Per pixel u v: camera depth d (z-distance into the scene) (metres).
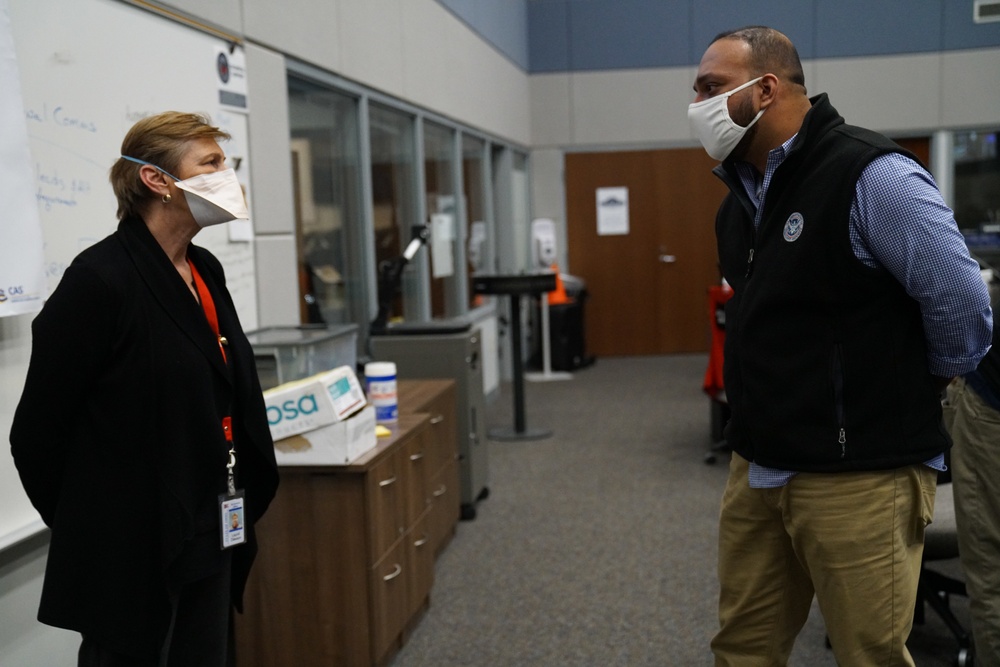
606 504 4.07
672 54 8.55
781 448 1.51
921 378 1.47
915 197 1.37
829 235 1.43
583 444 5.30
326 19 3.88
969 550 2.04
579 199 8.80
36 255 1.86
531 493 4.30
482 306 6.96
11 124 1.81
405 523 2.65
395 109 4.96
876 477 1.47
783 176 1.50
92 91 2.25
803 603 1.72
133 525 1.45
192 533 1.50
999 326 1.90
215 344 1.57
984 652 2.02
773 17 8.37
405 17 5.04
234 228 3.02
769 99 1.53
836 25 8.31
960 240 1.38
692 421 5.81
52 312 1.41
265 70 3.28
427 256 5.57
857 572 1.48
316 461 2.30
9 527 1.91
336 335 2.77
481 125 6.85
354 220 4.46
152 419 1.47
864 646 1.50
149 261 1.50
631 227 8.79
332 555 2.36
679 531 3.65
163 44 2.58
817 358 1.47
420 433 2.83
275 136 3.36
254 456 1.71
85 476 1.45
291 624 2.39
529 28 8.66
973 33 8.18
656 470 4.64
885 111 8.35
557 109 8.70
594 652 2.58
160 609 1.48
